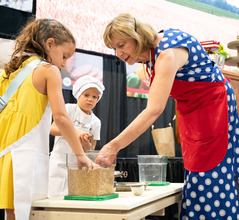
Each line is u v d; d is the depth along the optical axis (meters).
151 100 1.38
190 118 1.55
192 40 1.53
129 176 3.30
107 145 1.32
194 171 1.51
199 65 1.52
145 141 3.88
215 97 1.52
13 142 1.25
